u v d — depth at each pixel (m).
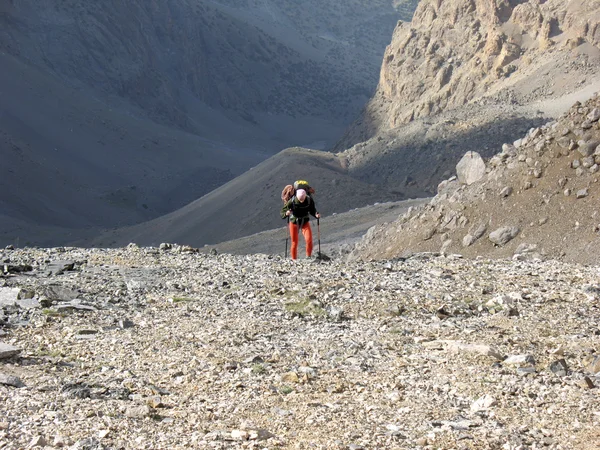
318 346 10.80
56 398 8.14
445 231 39.88
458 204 40.53
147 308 13.15
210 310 12.97
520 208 36.88
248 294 14.06
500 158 40.69
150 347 10.54
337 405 8.20
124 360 9.88
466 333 11.50
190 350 10.42
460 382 9.07
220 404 8.20
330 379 9.23
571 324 12.09
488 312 13.02
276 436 7.21
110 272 16.41
